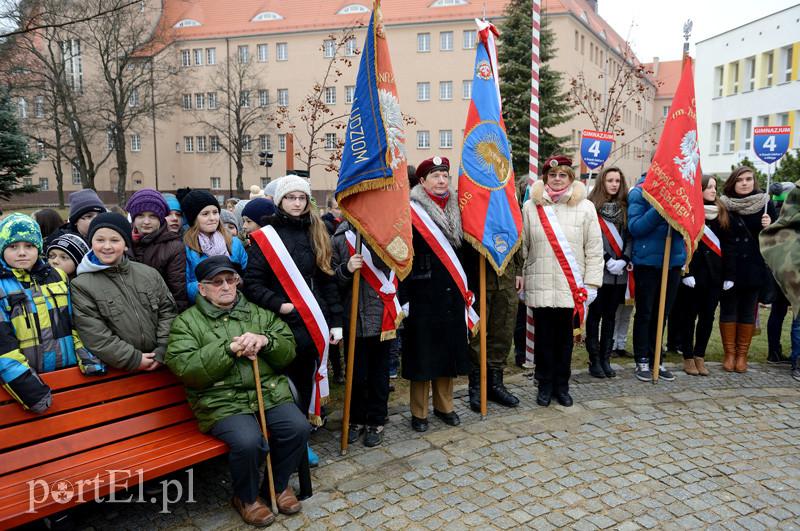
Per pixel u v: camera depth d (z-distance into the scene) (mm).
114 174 52375
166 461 3096
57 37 27328
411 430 4551
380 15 3871
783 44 26062
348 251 4375
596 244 4961
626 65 17125
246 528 3266
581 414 4816
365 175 3887
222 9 50406
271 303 3752
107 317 3336
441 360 4395
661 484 3686
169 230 4098
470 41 43875
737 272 5738
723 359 6270
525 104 22000
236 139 45000
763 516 3336
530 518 3322
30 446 3031
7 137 15906
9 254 3127
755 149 8977
